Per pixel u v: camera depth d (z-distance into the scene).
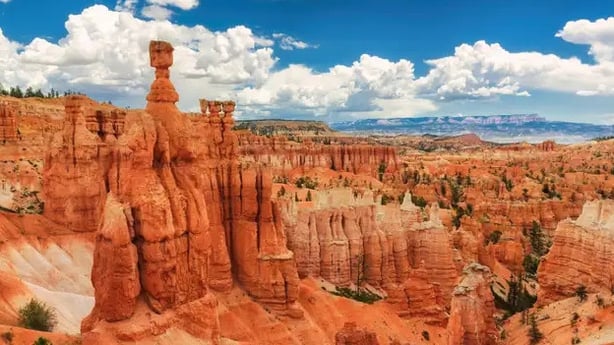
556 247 84.19
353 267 93.25
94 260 41.94
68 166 88.69
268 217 71.69
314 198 103.12
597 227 79.25
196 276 46.00
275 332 66.75
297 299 72.25
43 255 80.69
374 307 77.75
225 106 74.19
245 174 71.94
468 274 63.09
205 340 45.41
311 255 89.69
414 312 80.06
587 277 78.56
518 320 82.06
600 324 64.94
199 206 46.25
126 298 40.94
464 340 58.47
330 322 72.81
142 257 42.59
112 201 42.31
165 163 45.06
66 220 88.31
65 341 41.12
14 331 40.56
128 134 43.03
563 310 75.25
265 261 70.25
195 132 48.66
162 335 42.03
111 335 40.12
